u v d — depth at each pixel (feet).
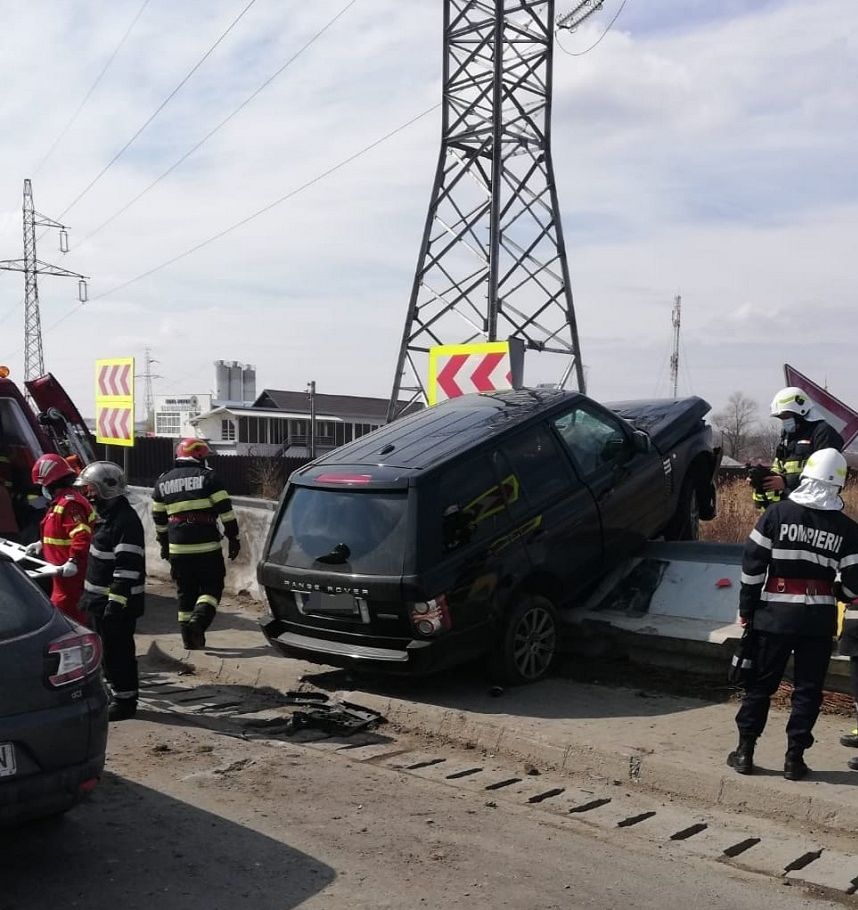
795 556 17.47
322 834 15.56
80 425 34.42
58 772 13.50
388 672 22.57
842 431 25.00
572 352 75.87
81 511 23.77
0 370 32.55
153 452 104.27
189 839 15.28
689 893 13.66
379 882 13.79
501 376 32.19
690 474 31.14
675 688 23.58
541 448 25.31
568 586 25.44
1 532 31.37
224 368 234.58
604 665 25.53
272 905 13.05
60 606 23.68
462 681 24.67
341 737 21.39
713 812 17.03
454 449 23.66
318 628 23.67
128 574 21.67
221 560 27.43
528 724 20.76
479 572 22.71
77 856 14.60
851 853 15.24
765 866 14.73
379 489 22.84
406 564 21.89
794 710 17.63
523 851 15.03
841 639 18.56
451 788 18.06
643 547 28.30
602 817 16.69
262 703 24.25
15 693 13.26
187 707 23.84
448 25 76.38
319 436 199.93
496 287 71.61
